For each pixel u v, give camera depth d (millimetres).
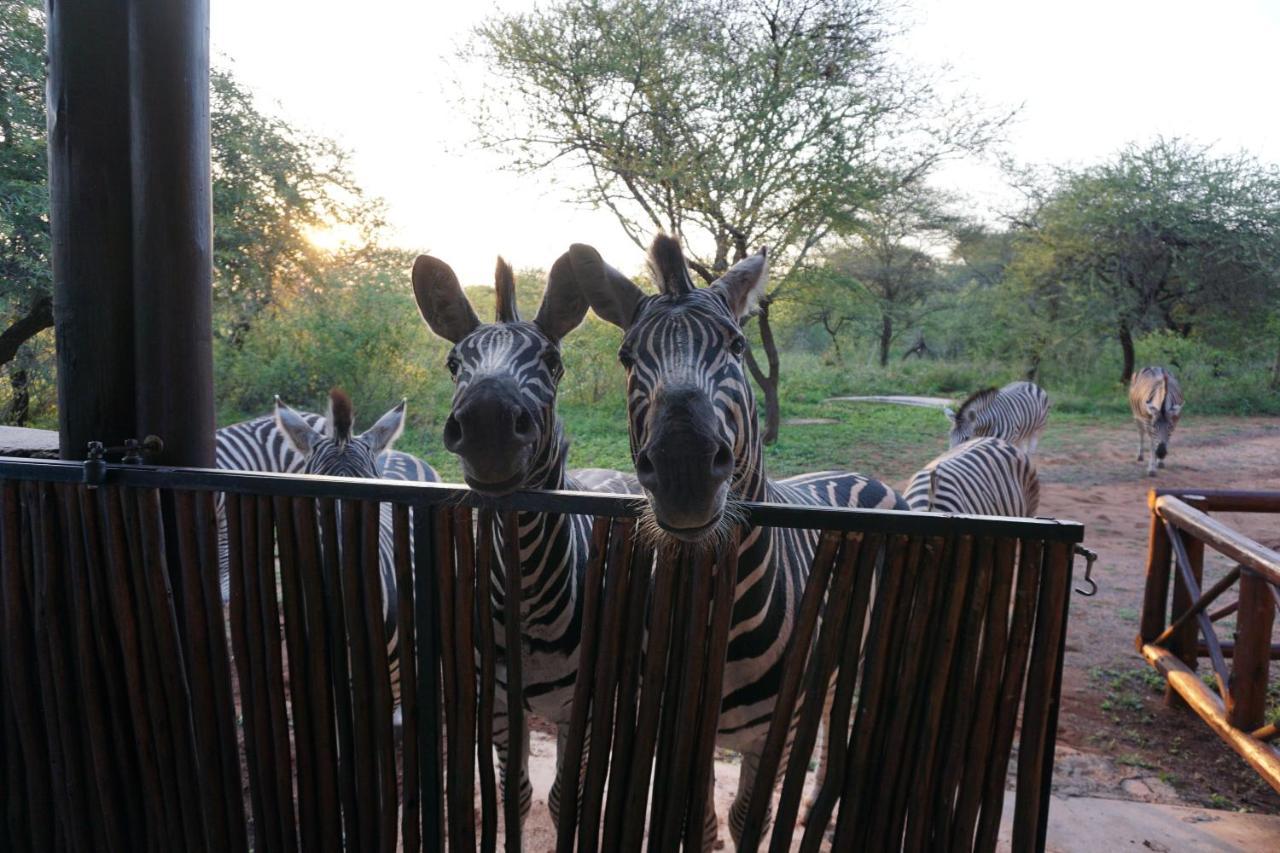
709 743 1819
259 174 10750
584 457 10242
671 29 11148
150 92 2176
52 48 2203
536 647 2314
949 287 28656
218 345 12578
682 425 1535
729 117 10828
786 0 11227
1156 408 11352
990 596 1666
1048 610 1646
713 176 10852
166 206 2217
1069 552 1616
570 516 2326
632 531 1752
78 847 2219
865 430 13500
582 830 1943
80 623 2061
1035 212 21641
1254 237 18688
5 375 9992
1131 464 12039
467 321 2338
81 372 2303
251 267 10875
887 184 11664
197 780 2131
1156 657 4508
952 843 1793
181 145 2219
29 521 2072
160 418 2287
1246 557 3506
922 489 5016
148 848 2193
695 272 11883
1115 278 19656
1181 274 19078
